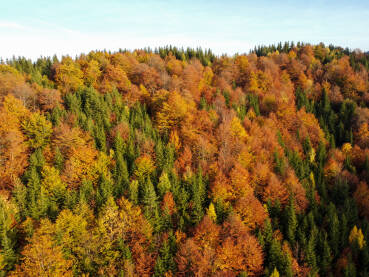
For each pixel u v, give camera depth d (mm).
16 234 40000
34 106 72562
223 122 74562
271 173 60812
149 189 48375
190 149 66312
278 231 48969
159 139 67125
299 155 74812
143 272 39031
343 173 67500
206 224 45250
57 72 97188
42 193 44656
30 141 59500
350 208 56031
